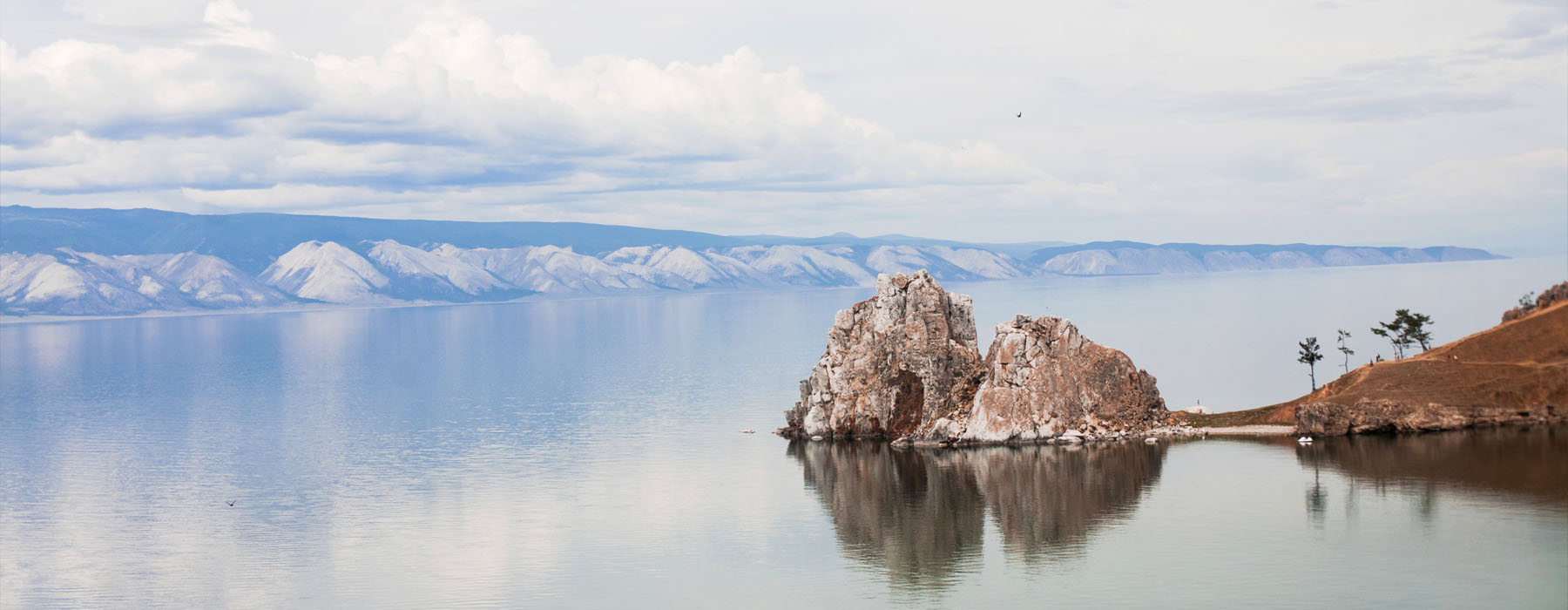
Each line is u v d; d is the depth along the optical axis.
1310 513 184.88
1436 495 189.00
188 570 197.00
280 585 185.38
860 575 172.50
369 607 171.50
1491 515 176.25
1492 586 148.62
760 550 188.75
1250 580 157.38
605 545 197.38
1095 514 193.38
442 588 177.88
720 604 163.88
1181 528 182.25
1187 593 154.50
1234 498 196.38
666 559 186.75
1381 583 152.50
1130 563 168.25
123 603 179.75
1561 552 158.75
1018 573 168.00
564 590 173.50
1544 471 197.38
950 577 168.88
